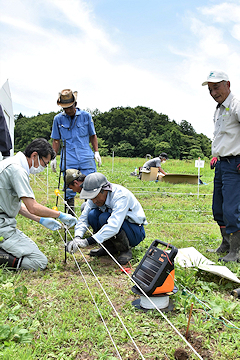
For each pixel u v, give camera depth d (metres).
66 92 4.44
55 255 3.44
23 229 4.29
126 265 3.29
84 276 2.96
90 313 2.25
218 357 1.86
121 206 3.15
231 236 3.48
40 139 3.10
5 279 2.70
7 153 5.06
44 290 2.57
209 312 2.31
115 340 1.99
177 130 59.97
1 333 1.88
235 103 3.37
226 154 3.44
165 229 4.92
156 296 2.32
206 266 2.95
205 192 8.98
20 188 2.86
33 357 1.75
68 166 4.76
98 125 64.81
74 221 3.21
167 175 10.61
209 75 3.46
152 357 1.85
